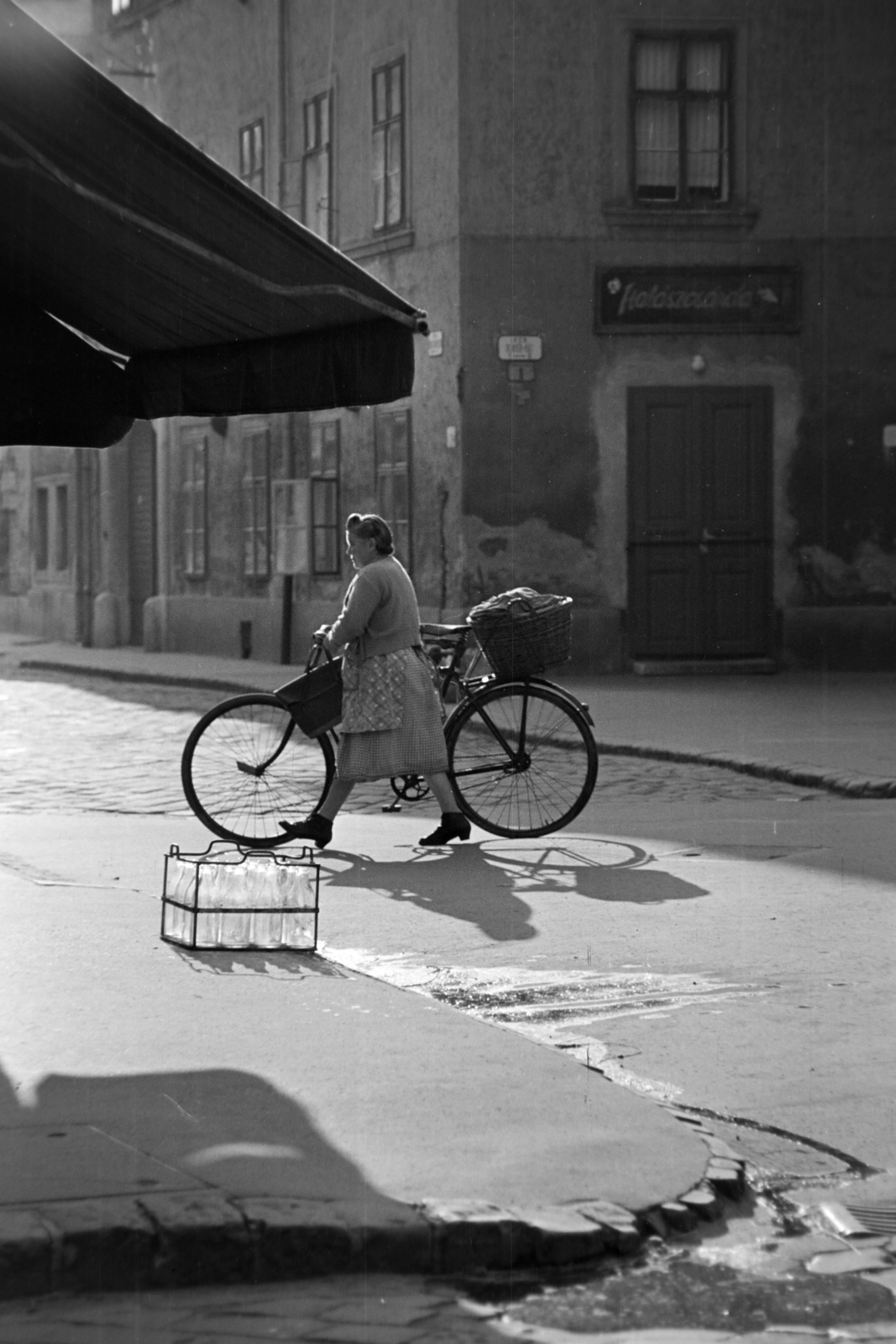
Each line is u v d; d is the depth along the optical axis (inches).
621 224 1139.9
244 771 523.8
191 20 1456.7
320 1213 215.8
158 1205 215.0
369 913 417.4
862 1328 201.3
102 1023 303.9
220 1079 271.9
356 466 1250.6
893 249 1153.4
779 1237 227.5
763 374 1149.7
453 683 536.4
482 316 1137.4
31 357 416.2
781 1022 324.5
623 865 483.5
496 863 488.7
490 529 1140.5
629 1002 338.3
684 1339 197.6
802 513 1154.7
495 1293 209.6
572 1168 236.8
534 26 1134.4
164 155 311.1
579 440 1143.6
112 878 458.9
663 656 1148.5
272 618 1346.0
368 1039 296.8
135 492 1598.2
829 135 1147.9
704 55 1143.6
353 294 357.1
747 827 552.7
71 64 296.2
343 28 1253.7
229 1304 204.8
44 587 1791.3
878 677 1109.7
